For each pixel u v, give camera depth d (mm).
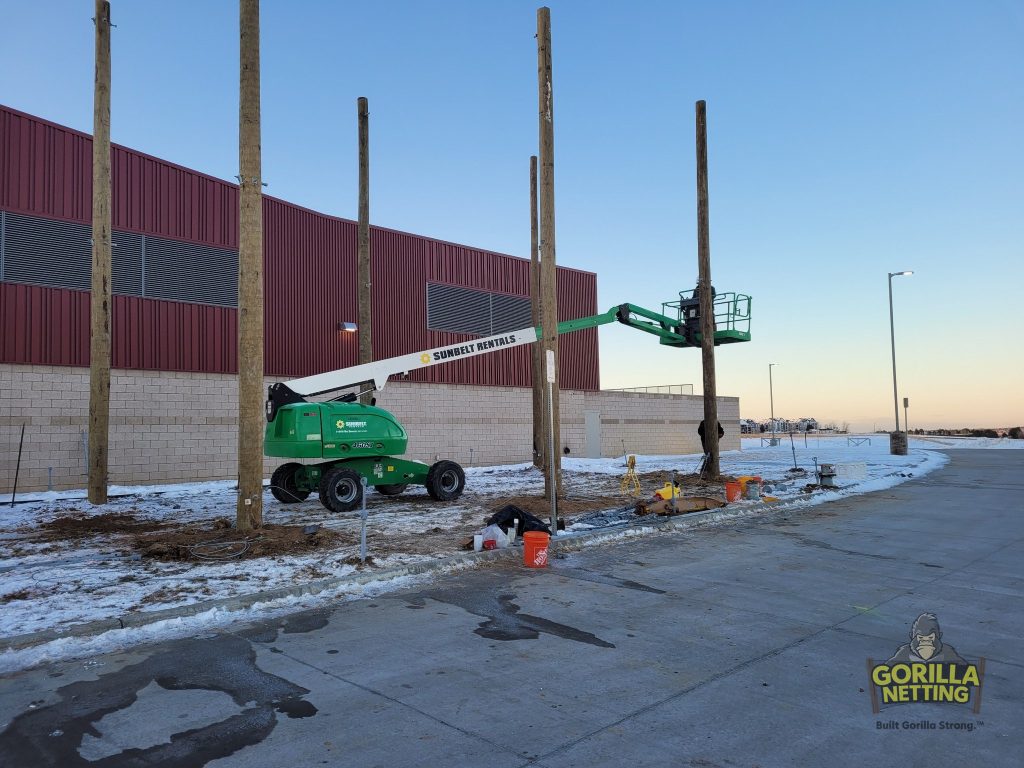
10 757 3809
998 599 7207
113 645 5824
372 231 25844
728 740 3975
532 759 3756
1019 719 4262
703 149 20266
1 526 12594
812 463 28109
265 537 9906
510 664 5309
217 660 5422
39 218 18516
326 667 5254
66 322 18766
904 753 3812
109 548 10250
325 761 3750
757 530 11922
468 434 28062
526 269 31109
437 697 4652
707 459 19828
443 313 27859
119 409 19469
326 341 24188
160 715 4371
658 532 11648
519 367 30219
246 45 10516
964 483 20188
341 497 14086
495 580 8211
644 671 5141
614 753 3816
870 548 10195
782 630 6160
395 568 8367
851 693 4688
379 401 25547
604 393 34875
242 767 3684
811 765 3676
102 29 15992
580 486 18969
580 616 6660
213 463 21016
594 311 34594
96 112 15922
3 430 17672
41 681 4992
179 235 20875
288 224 23562
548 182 14195
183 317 20766
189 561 8883
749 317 21344
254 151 10500
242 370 10336
